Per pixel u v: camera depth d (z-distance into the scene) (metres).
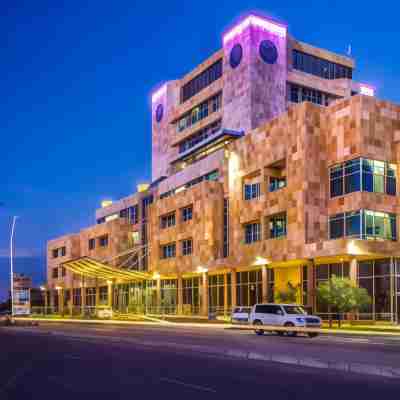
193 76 86.81
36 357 19.89
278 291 49.09
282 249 50.72
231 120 74.50
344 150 48.00
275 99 72.69
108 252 93.00
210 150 75.00
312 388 12.21
